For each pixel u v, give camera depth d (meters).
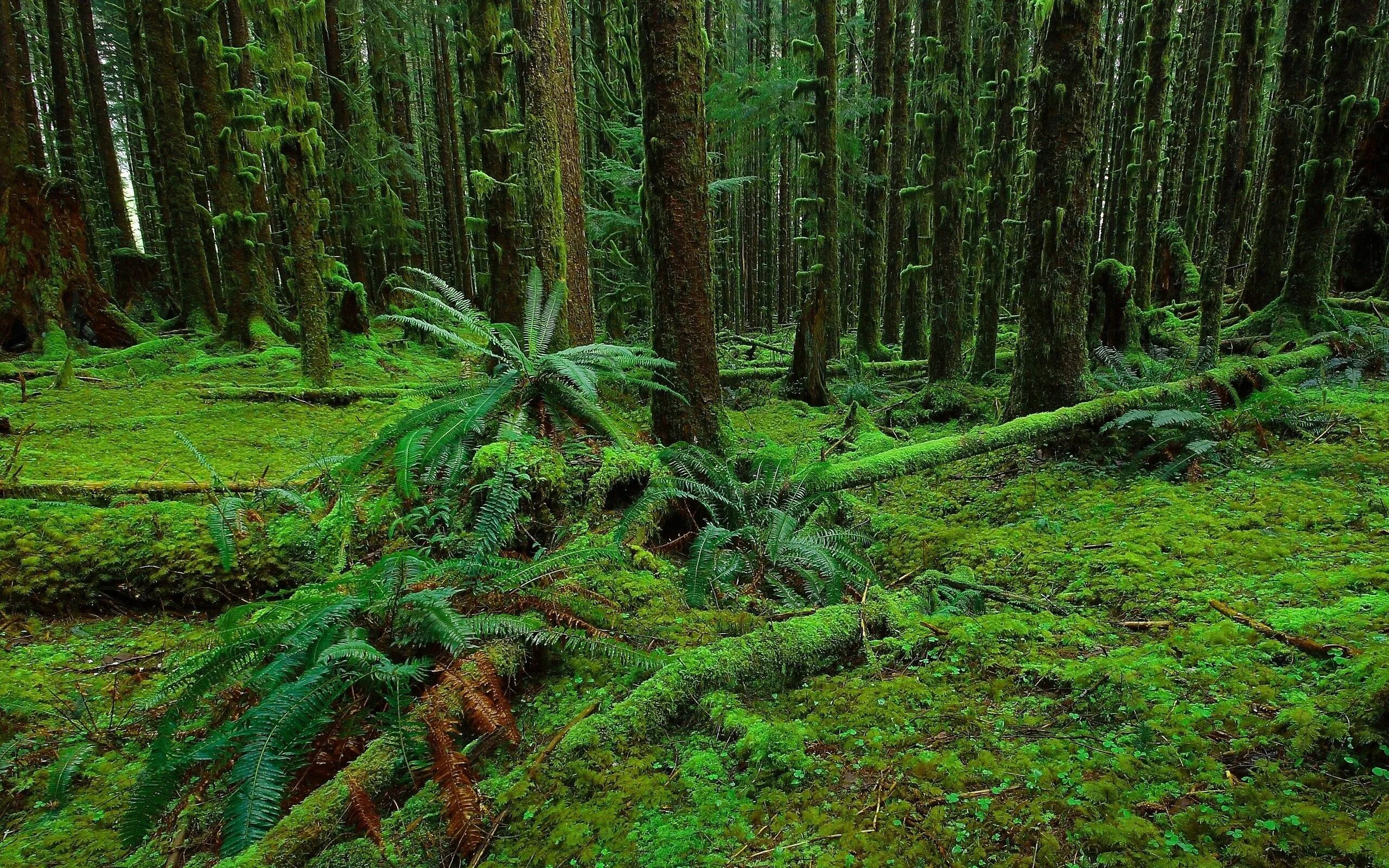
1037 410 5.65
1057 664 2.45
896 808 1.80
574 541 3.81
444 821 1.94
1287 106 8.16
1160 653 2.43
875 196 11.80
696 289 5.03
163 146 10.71
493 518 3.32
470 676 2.38
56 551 3.52
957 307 8.48
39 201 9.15
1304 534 3.35
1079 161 5.21
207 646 3.05
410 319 4.59
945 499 5.09
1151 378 6.74
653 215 5.00
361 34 14.75
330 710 2.31
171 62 10.52
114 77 20.97
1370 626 2.33
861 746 2.12
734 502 4.21
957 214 8.34
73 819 2.16
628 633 2.93
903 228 13.49
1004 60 8.63
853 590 3.42
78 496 4.07
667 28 4.65
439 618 2.49
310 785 2.19
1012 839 1.64
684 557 4.27
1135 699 2.15
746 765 2.09
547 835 1.86
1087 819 1.66
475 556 3.07
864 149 13.77
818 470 4.50
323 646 2.31
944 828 1.70
